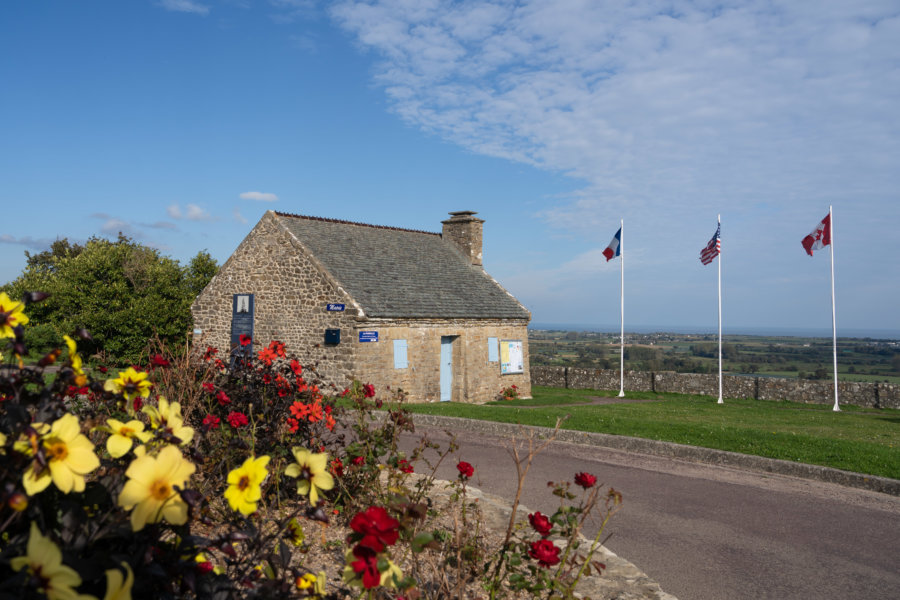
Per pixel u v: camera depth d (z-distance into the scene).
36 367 2.26
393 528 2.19
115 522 2.04
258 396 5.47
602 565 3.51
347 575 2.42
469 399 22.69
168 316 28.39
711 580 5.20
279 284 21.06
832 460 9.22
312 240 21.50
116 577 1.64
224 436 4.73
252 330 21.73
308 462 2.60
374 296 20.12
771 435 11.01
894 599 4.93
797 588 5.09
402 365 20.22
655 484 8.30
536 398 24.64
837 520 6.93
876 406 23.02
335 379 19.23
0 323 2.17
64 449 1.90
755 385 25.44
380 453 5.23
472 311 22.84
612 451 10.42
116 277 28.47
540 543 3.22
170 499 1.96
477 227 27.59
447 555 4.39
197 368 6.11
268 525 4.34
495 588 3.52
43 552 1.58
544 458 9.68
